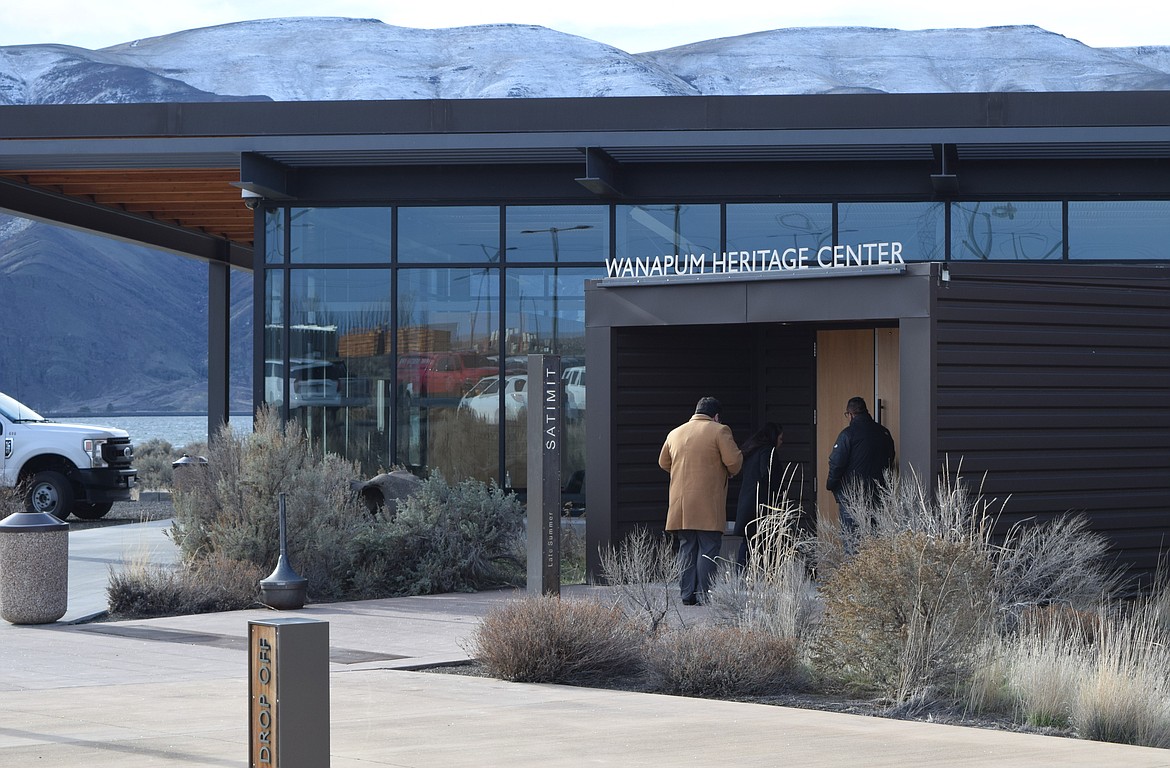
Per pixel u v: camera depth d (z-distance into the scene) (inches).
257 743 174.2
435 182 786.2
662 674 375.9
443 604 542.0
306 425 792.3
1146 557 557.3
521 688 363.6
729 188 763.4
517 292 783.7
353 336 791.7
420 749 274.8
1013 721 340.8
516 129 709.9
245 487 595.8
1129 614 493.7
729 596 440.5
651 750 276.7
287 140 725.9
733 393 655.1
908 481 489.7
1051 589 459.2
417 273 789.9
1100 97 666.2
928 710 349.4
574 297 778.2
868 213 757.3
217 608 533.6
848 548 454.6
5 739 285.6
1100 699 329.4
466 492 623.2
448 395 786.2
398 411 788.6
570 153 738.2
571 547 668.1
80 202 930.7
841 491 535.8
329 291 794.8
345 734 292.0
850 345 631.8
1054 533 478.0
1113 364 553.6
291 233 796.6
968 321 521.0
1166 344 567.8
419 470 786.8
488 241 785.6
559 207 781.9
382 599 563.5
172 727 299.6
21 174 847.1
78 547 756.6
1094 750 287.1
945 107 678.5
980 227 748.6
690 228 769.6
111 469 951.6
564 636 380.8
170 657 415.8
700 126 697.0
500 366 781.9
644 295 602.5
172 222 1040.8
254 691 175.0
